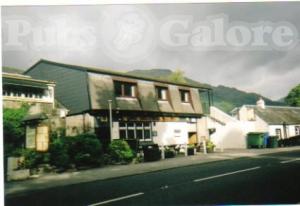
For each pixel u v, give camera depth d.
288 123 40.44
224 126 37.22
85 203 9.77
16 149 17.88
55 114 22.89
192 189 11.04
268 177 12.97
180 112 28.67
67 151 17.78
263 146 34.19
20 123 19.53
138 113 25.64
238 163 18.02
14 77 21.89
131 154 20.16
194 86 30.95
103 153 19.69
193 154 24.72
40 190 12.07
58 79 25.39
